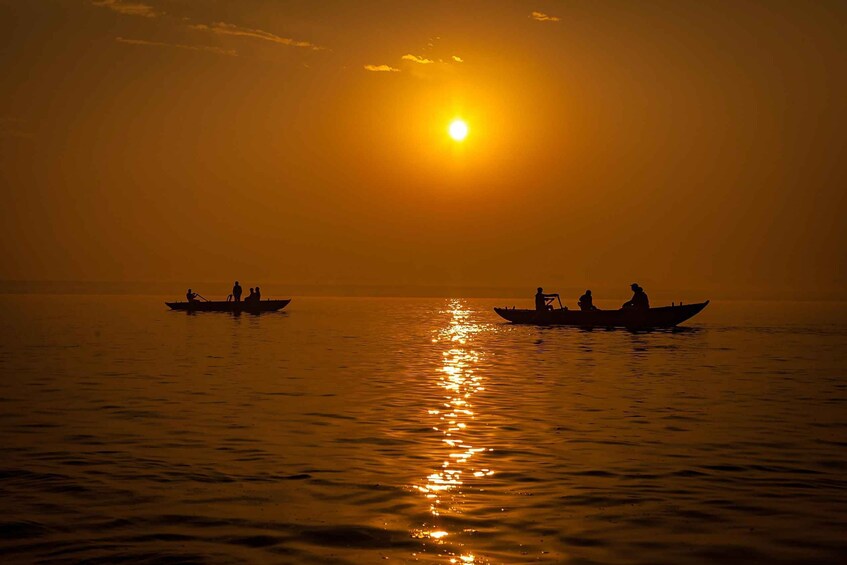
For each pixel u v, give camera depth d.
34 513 13.32
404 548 11.77
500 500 14.14
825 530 12.55
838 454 17.72
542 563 11.21
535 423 21.38
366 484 15.15
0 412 22.81
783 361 38.03
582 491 14.71
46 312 91.69
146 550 11.66
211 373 32.44
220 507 13.70
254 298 93.25
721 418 22.19
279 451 17.91
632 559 11.36
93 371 32.94
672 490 14.81
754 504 13.91
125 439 19.14
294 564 11.16
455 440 19.14
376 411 23.22
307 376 31.55
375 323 73.19
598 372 33.28
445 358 39.31
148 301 140.38
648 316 61.88
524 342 49.72
